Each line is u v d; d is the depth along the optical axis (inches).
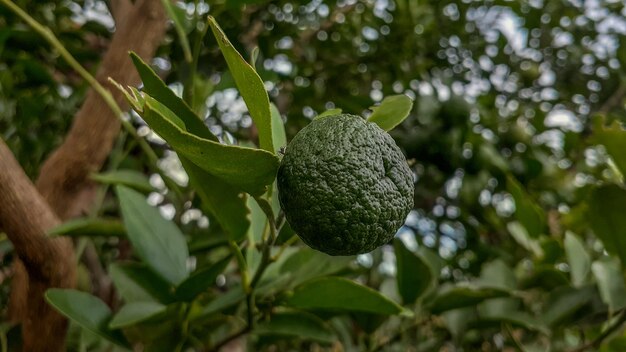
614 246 13.7
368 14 28.6
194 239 14.5
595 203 13.4
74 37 22.4
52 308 11.5
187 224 19.8
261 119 7.9
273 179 8.2
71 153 13.7
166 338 12.1
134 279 12.7
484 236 25.2
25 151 18.9
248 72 7.3
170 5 14.7
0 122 19.6
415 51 29.2
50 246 11.0
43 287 11.4
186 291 11.2
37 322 11.5
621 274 14.9
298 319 12.9
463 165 22.8
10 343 12.3
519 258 23.1
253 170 7.9
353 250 8.2
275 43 24.3
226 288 18.1
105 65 14.3
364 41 29.4
